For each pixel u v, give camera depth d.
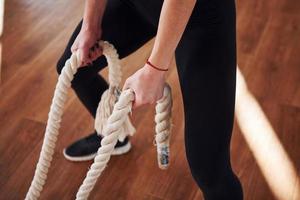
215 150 1.10
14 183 1.57
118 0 1.19
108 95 1.15
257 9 2.39
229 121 1.08
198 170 1.15
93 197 1.54
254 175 1.60
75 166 1.63
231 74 1.05
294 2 2.44
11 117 1.80
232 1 1.03
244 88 1.93
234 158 1.66
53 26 2.27
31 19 2.31
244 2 2.44
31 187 1.32
